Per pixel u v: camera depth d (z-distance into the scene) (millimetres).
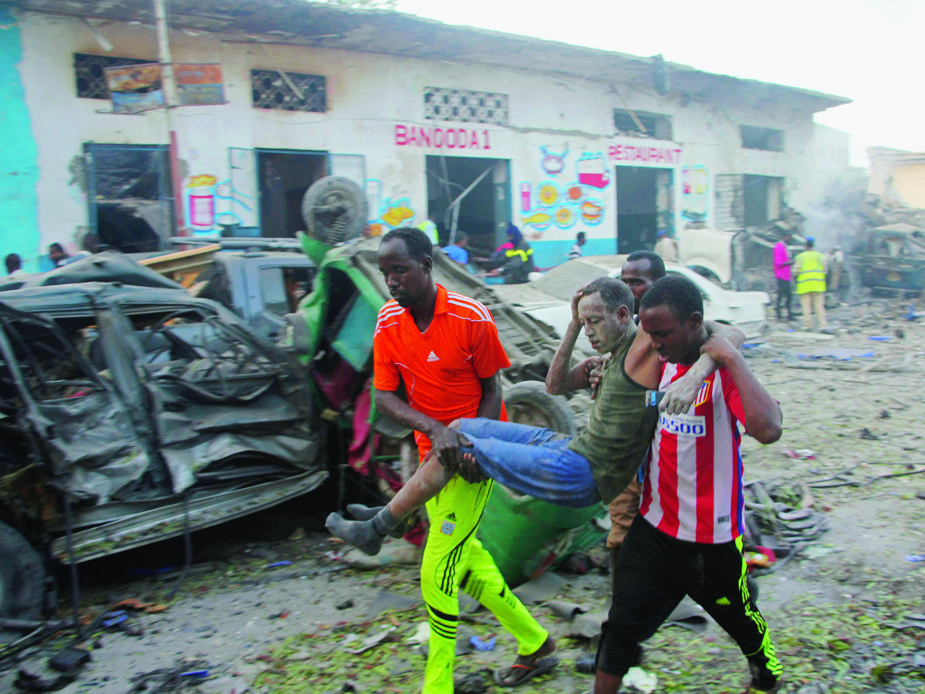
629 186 21344
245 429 4598
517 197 16438
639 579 2471
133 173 11500
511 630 2988
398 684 3053
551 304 8414
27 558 3570
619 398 2486
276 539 4957
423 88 14680
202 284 7402
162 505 4152
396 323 2855
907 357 10492
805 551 4305
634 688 2936
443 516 2781
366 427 4848
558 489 2512
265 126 12711
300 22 11961
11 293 4129
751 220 23609
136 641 3541
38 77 10602
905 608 3527
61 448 3641
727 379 2291
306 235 5090
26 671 3152
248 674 3191
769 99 21938
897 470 5703
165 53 10320
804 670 3021
